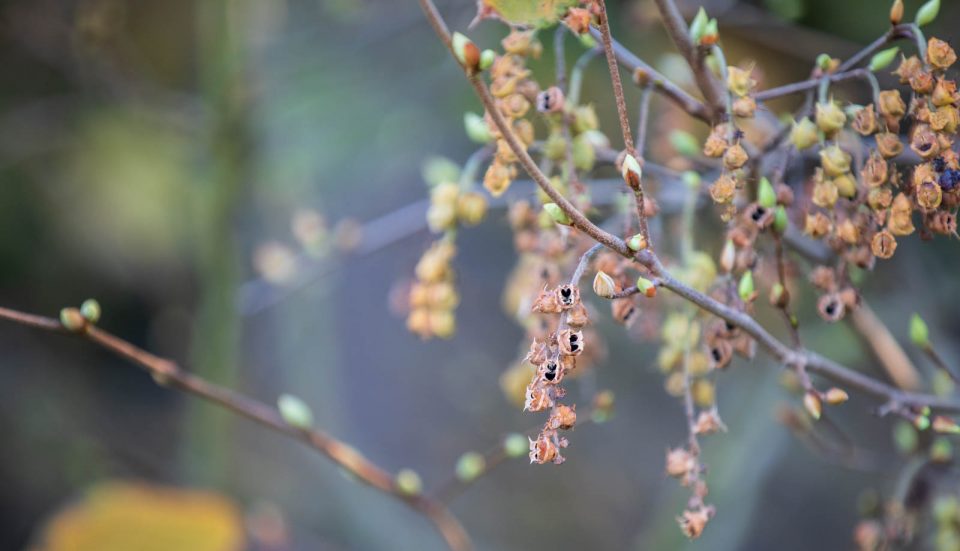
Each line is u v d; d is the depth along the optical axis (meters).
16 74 2.04
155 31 1.91
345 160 1.77
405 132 1.72
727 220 0.88
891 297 1.33
